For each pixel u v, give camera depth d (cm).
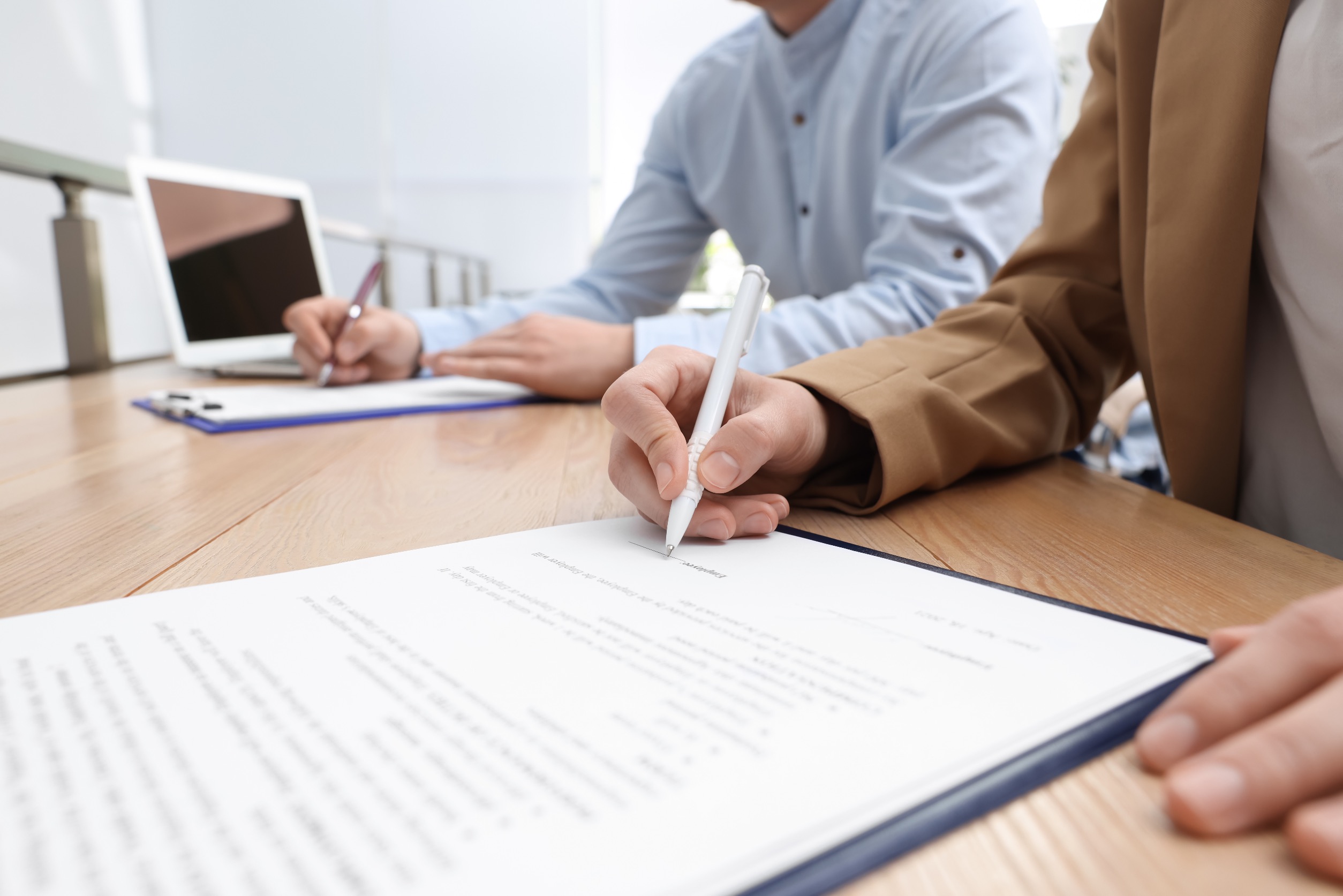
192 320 106
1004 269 61
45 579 30
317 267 130
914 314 77
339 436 64
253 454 56
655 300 121
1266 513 51
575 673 21
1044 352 53
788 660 22
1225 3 43
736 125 109
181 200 107
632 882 13
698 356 41
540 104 455
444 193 463
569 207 464
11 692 20
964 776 17
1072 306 55
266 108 454
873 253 86
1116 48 52
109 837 14
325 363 89
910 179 84
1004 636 24
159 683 21
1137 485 48
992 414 48
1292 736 16
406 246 271
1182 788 15
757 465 35
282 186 126
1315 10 39
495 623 25
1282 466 49
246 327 114
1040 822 16
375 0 445
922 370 47
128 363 135
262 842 14
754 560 32
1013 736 18
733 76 111
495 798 16
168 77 448
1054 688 21
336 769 17
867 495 41
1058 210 59
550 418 74
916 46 90
